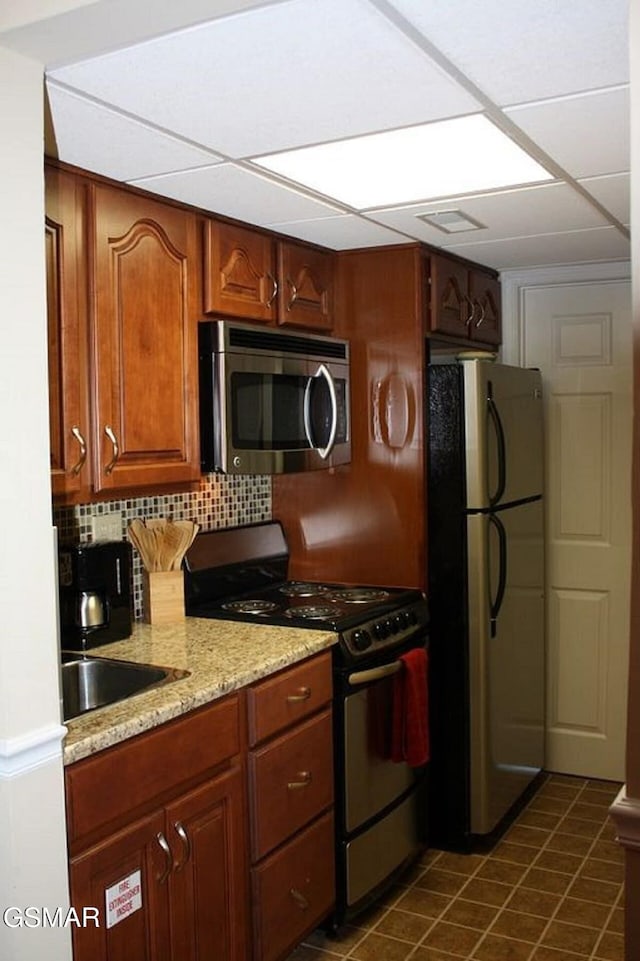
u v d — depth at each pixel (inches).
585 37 57.4
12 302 59.6
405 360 121.7
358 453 125.7
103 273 86.1
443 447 122.1
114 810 71.6
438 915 107.7
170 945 78.2
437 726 124.4
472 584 121.5
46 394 62.7
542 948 99.8
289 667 94.3
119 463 88.6
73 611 93.5
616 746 148.4
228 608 112.9
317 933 105.0
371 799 107.6
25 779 62.2
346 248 123.0
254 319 107.8
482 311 142.6
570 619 150.5
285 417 109.8
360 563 126.7
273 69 61.4
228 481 123.7
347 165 84.4
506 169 86.8
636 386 41.0
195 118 70.9
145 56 58.9
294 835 95.5
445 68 62.1
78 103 67.2
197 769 81.0
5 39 56.2
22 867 62.2
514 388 132.6
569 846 124.9
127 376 89.2
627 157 83.4
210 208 98.8
